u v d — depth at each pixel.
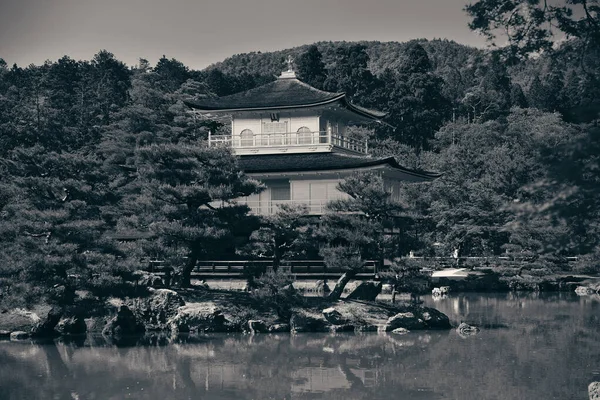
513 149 140.12
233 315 67.56
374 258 70.31
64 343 63.19
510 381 49.31
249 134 92.19
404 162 145.25
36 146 71.44
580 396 45.34
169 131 122.50
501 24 40.66
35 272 63.25
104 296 66.50
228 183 70.25
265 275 66.81
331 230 69.06
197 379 51.34
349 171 82.19
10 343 63.44
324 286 76.56
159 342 63.44
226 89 196.75
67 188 68.25
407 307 71.25
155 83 162.75
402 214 72.38
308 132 90.31
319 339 64.12
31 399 46.56
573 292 104.50
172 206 69.50
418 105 186.62
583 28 39.41
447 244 119.38
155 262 79.38
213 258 81.06
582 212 30.92
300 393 47.81
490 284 106.31
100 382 50.53
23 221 64.81
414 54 195.62
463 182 128.12
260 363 55.81
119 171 110.06
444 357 57.00
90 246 66.38
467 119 196.00
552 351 58.62
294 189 84.69
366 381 50.38
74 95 193.62
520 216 31.36
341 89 185.25
